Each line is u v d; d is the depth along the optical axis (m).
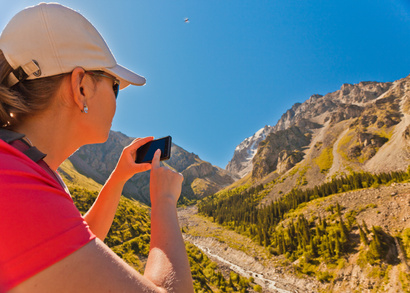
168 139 1.32
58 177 0.95
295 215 109.94
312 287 66.25
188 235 127.19
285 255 83.75
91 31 1.02
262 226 108.38
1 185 0.51
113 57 1.14
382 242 68.06
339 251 73.38
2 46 0.86
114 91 1.14
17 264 0.47
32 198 0.53
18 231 0.49
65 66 0.89
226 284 58.72
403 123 156.00
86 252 0.53
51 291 0.47
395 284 54.88
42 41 0.85
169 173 1.02
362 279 61.44
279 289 66.25
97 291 0.50
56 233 0.51
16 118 0.85
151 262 0.70
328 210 100.88
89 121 0.96
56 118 0.91
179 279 0.64
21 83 0.85
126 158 1.33
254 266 83.38
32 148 0.73
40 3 0.91
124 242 54.19
